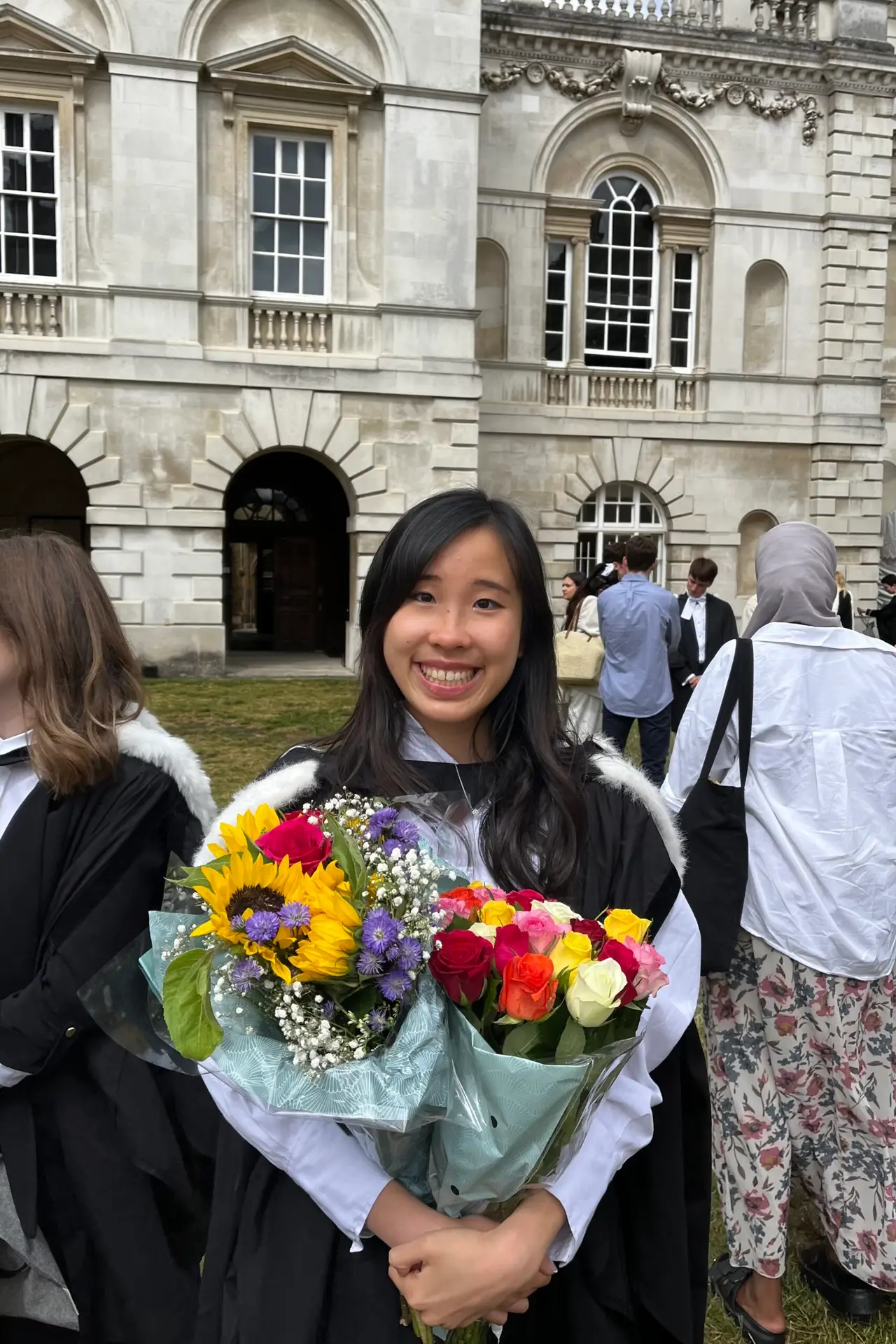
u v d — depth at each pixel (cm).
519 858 166
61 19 1429
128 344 1482
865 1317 273
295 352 1556
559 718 182
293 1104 127
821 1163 271
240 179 1522
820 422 1916
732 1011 271
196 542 1540
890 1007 267
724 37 1784
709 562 895
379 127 1558
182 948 144
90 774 197
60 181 1473
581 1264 161
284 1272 149
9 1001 190
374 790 168
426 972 135
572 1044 131
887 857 259
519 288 1795
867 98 1858
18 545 209
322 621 2039
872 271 1906
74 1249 197
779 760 260
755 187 1864
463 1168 133
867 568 1953
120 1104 196
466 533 166
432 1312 134
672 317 1900
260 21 1491
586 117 1786
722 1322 274
